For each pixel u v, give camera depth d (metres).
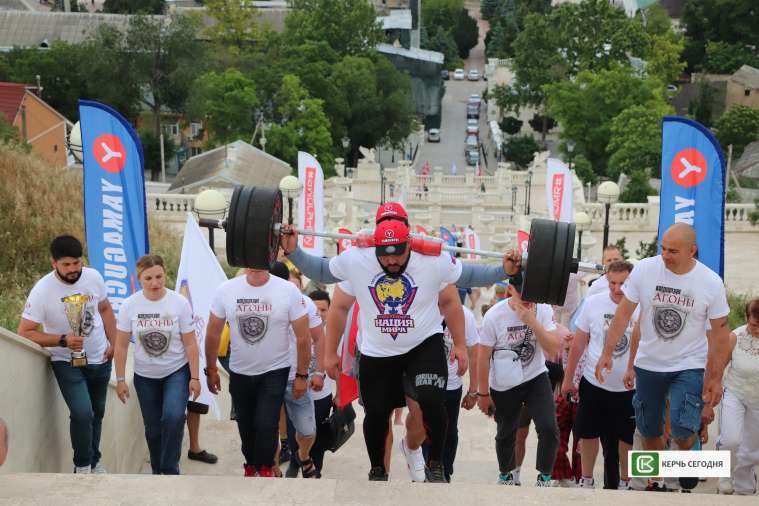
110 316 17.61
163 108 156.88
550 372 19.16
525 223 95.94
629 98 154.12
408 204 124.19
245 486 11.52
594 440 18.12
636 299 15.08
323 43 166.50
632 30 185.25
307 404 17.80
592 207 89.69
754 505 11.01
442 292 14.03
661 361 15.17
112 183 24.03
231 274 51.25
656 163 132.88
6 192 39.38
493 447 23.12
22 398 15.65
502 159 194.38
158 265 16.92
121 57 148.00
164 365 17.23
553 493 11.40
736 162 145.62
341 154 165.12
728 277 75.38
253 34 177.50
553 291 12.95
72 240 16.52
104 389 17.59
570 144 158.50
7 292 33.97
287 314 16.02
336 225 86.25
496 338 16.83
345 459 21.70
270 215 13.26
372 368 13.39
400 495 11.31
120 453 20.36
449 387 17.61
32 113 109.50
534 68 192.50
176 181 95.31
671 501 11.16
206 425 23.34
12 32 178.25
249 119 142.38
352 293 13.74
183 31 148.12
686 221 25.09
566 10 189.50
